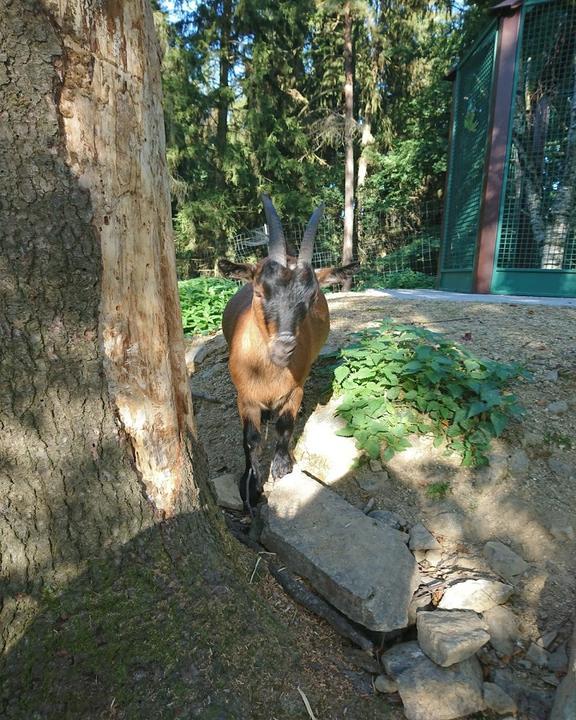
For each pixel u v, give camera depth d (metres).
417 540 2.71
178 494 2.08
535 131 8.01
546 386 3.54
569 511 2.75
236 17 17.28
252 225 18.09
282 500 2.78
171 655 1.81
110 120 1.70
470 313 5.40
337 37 17.08
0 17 1.51
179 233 16.94
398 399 3.45
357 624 2.31
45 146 1.62
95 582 1.84
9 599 1.78
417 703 1.96
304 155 17.97
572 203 7.75
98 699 1.71
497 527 2.77
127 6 1.69
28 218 1.65
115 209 1.76
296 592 2.40
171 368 2.10
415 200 17.95
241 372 3.05
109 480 1.89
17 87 1.56
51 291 1.71
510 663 2.18
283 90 18.48
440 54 16.98
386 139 18.31
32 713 1.68
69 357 1.78
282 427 3.23
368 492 3.04
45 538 1.80
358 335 4.37
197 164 17.05
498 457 3.04
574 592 2.43
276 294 2.68
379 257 17.75
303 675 1.99
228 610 2.00
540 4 6.97
